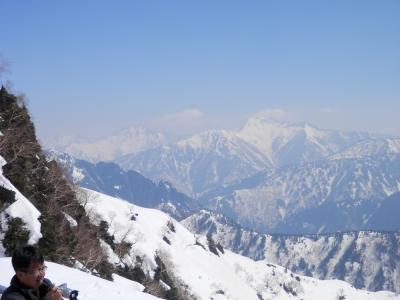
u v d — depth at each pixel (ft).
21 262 24.99
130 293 98.43
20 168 287.48
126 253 505.25
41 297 25.62
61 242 264.11
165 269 638.53
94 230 401.90
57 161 405.59
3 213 218.38
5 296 24.75
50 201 301.84
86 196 497.87
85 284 98.73
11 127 311.06
